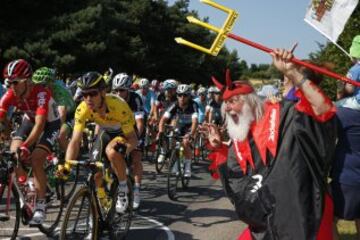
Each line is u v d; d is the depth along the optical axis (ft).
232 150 8.94
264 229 8.25
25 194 15.12
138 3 130.52
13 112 20.57
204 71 155.12
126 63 117.70
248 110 8.58
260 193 8.19
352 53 12.23
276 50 7.91
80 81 13.97
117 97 15.19
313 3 14.47
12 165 13.97
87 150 29.48
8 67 14.65
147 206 20.80
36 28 82.84
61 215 17.39
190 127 25.41
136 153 19.38
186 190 24.81
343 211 10.75
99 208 13.69
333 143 8.14
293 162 8.01
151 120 33.96
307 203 7.92
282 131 8.26
